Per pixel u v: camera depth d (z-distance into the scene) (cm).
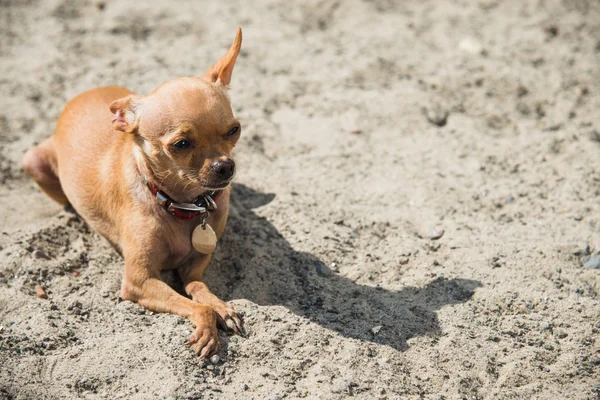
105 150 128
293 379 115
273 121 152
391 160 144
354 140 148
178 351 117
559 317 122
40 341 118
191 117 117
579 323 121
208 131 118
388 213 136
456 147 146
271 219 134
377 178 141
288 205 136
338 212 136
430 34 172
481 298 123
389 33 172
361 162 144
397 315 122
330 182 140
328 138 148
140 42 170
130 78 160
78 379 114
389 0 183
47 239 131
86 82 159
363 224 134
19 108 154
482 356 118
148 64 163
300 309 122
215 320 119
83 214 130
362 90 158
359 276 127
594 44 170
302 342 118
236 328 119
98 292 125
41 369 115
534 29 173
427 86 159
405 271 128
